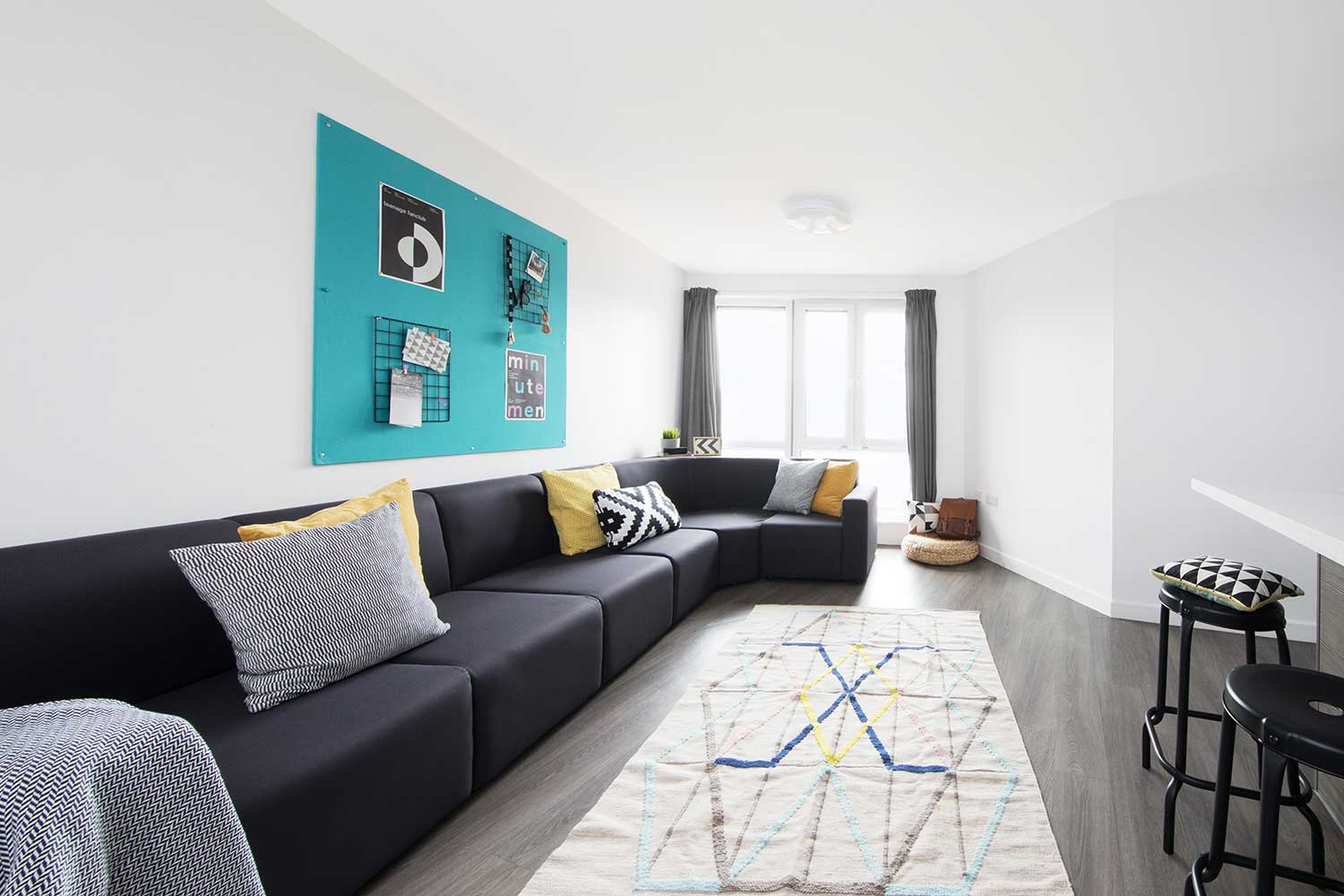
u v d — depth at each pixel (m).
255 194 1.97
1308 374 3.25
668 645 3.01
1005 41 2.11
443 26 2.10
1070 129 2.72
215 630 1.66
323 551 1.68
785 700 2.41
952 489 5.39
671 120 2.73
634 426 4.69
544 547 3.19
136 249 1.68
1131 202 3.54
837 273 5.46
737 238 4.50
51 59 1.51
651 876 1.47
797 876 1.47
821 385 5.64
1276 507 1.66
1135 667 2.81
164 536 1.62
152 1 1.70
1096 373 3.74
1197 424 3.43
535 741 2.10
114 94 1.62
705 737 2.12
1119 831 1.68
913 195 3.54
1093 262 3.77
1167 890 1.46
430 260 2.66
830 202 3.67
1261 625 1.63
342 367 2.27
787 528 4.18
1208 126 2.67
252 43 1.94
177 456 1.79
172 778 0.89
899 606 3.68
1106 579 3.65
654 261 4.89
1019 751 2.04
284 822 1.18
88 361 1.60
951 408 5.38
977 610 3.62
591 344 4.04
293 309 2.09
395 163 2.47
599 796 1.81
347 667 1.62
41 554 1.40
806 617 3.43
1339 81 2.30
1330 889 1.32
